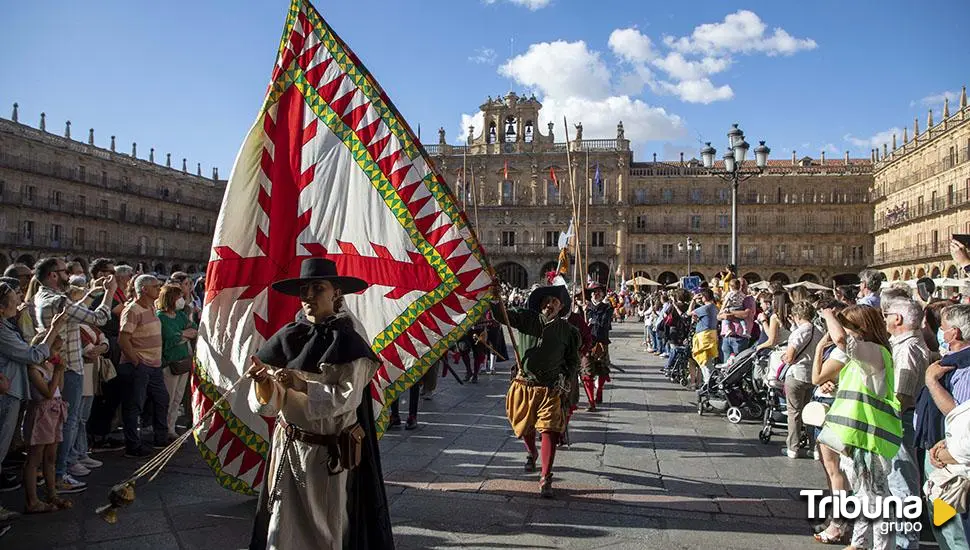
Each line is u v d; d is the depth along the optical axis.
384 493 4.92
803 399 8.66
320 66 7.41
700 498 7.10
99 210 64.62
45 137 58.75
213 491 7.22
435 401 13.11
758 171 20.17
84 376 7.95
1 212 54.97
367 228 7.20
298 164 7.25
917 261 57.06
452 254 7.16
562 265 12.08
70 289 7.85
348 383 4.30
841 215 71.50
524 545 5.79
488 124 74.31
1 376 5.99
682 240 73.81
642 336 32.97
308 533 4.37
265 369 4.17
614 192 72.44
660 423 11.05
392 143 7.30
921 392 5.47
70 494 7.06
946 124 52.69
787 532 6.17
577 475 7.93
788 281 72.88
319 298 4.56
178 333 9.55
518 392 7.40
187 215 76.50
